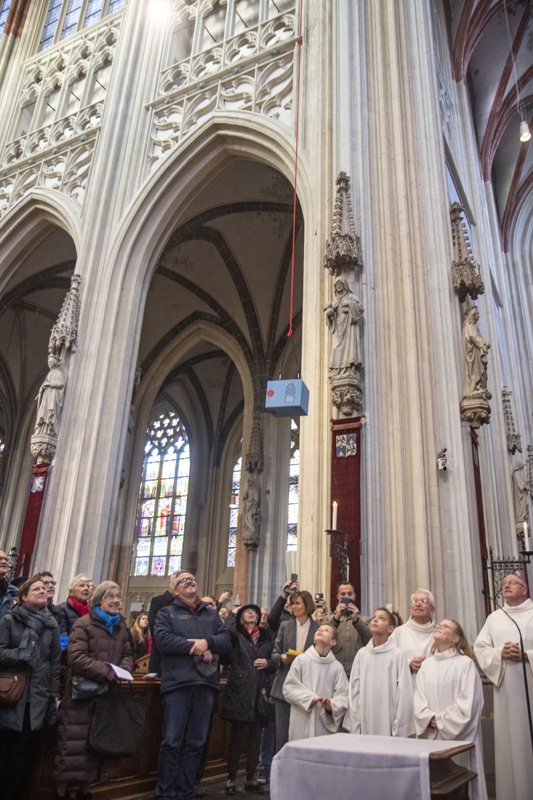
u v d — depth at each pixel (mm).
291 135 12516
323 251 10617
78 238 14273
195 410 25656
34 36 20734
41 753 4820
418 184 10727
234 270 19172
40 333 22297
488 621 5133
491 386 15875
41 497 11617
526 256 23984
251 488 18266
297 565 9031
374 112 11438
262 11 15156
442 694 4340
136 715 4730
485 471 13711
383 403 9289
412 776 2914
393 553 8500
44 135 17562
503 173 23891
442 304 9664
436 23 16578
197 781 5184
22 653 4375
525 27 19594
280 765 3209
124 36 17141
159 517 25625
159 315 21312
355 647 5816
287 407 8211
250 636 6219
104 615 4898
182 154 14086
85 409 12227
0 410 25812
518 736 4605
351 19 12234
